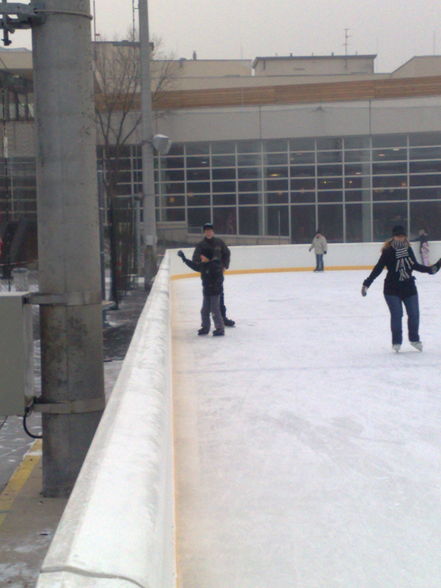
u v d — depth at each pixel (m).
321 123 52.12
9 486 6.52
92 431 6.57
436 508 4.74
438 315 15.59
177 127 52.81
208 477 5.40
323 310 17.22
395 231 10.91
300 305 18.44
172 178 53.44
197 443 6.30
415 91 51.50
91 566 1.61
